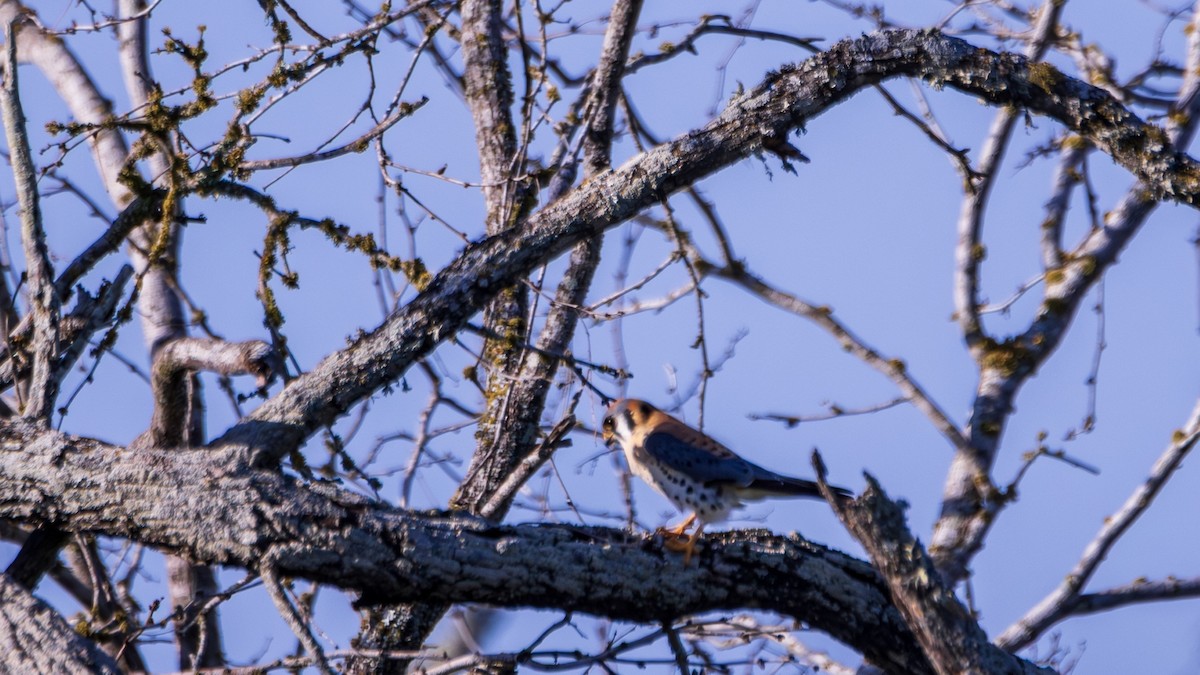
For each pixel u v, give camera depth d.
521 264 9.95
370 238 11.27
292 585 10.70
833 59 9.88
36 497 9.00
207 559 8.72
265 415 9.50
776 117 9.82
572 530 8.95
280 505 8.59
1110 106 10.16
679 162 9.86
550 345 14.30
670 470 11.61
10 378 11.38
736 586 8.87
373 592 8.67
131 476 8.86
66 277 11.09
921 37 9.91
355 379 9.66
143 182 11.34
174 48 10.84
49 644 8.23
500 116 15.52
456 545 8.54
